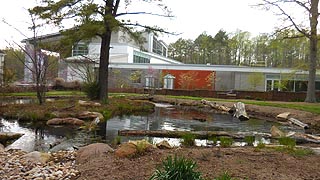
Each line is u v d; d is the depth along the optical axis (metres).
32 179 4.42
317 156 5.68
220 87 31.64
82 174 4.49
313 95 20.38
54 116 11.90
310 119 13.63
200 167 4.62
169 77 32.41
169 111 17.80
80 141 8.44
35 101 16.14
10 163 5.25
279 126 12.80
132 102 18.25
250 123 13.60
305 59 32.28
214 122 13.64
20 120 11.66
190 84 31.98
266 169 4.69
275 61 49.06
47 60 15.66
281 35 19.22
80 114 12.41
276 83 29.45
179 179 3.62
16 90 22.28
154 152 5.49
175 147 6.59
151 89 28.66
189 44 68.75
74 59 24.77
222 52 61.72
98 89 17.72
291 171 4.67
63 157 5.71
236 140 9.04
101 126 11.21
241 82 31.22
